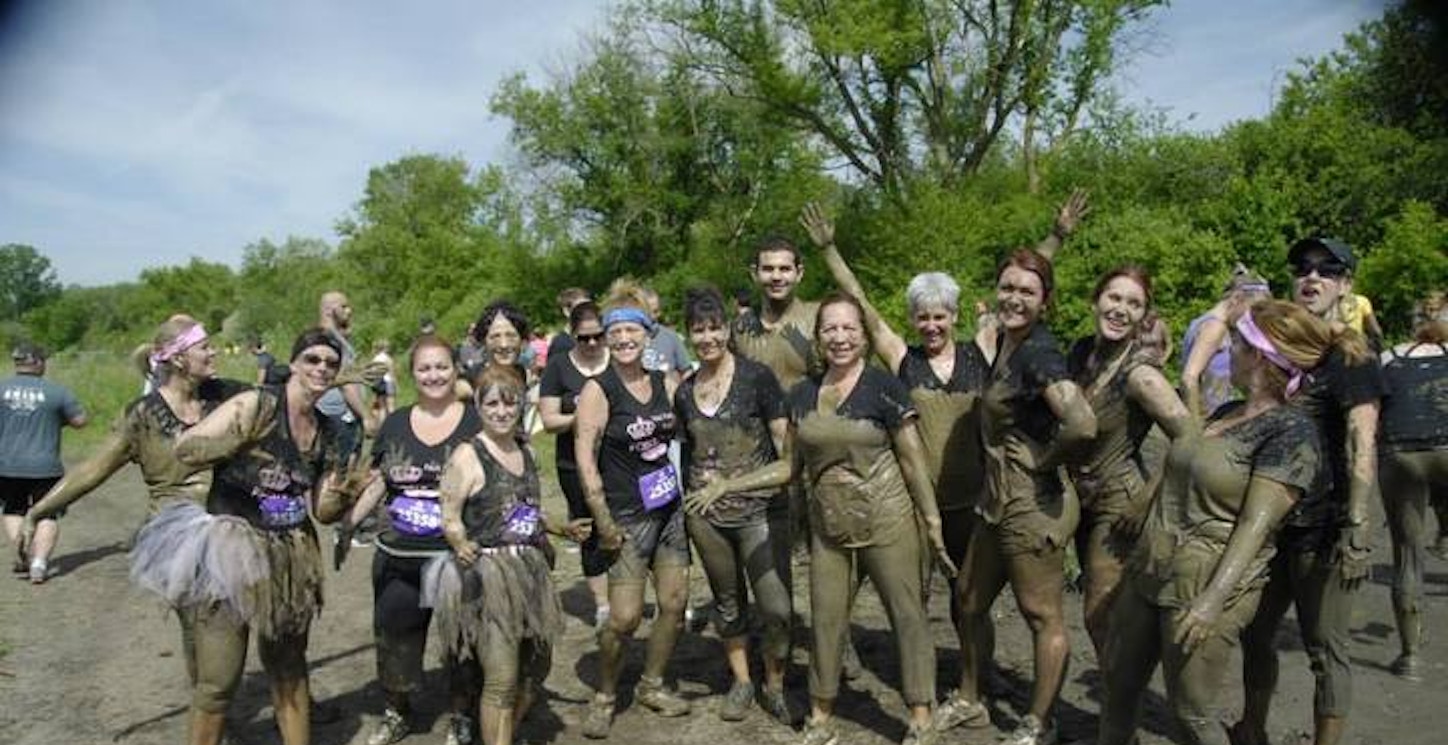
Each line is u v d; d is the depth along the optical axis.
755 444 4.86
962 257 24.83
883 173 30.22
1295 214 21.28
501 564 4.23
